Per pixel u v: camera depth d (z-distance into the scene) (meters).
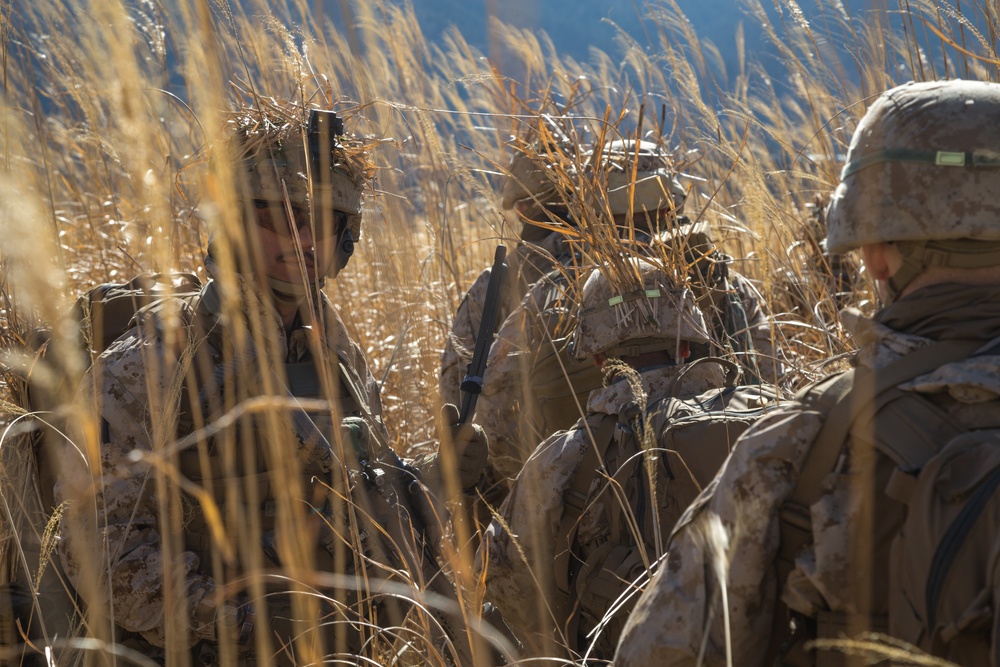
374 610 2.07
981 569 1.12
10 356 1.74
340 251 2.24
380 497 2.16
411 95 3.83
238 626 1.92
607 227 2.59
